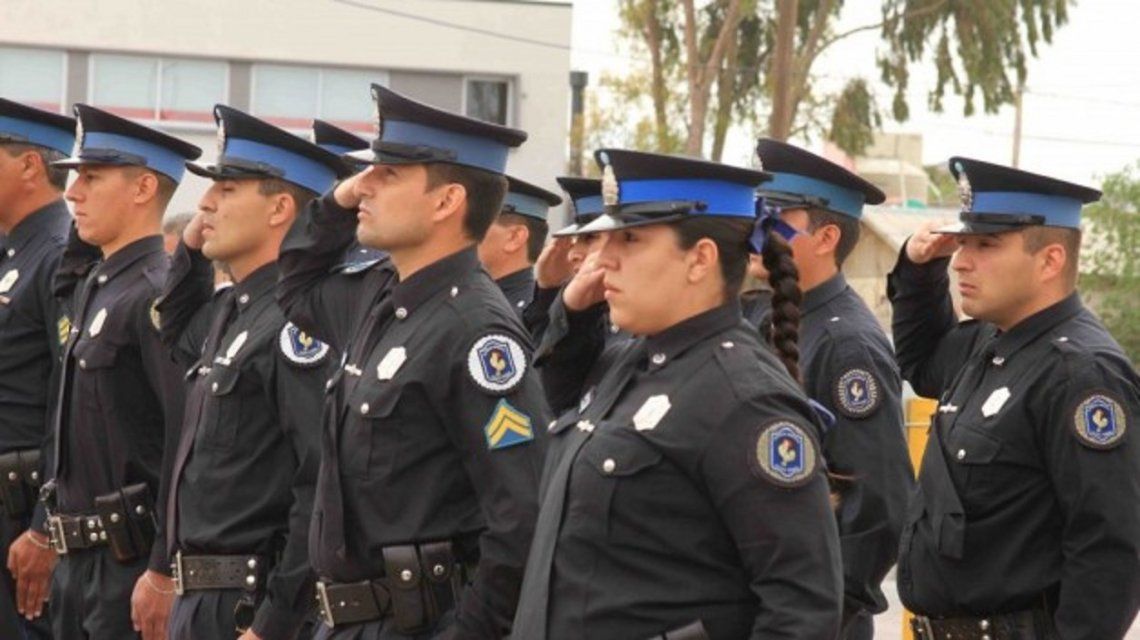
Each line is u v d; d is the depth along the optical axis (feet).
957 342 28.09
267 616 25.88
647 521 18.90
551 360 21.45
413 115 23.49
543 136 156.15
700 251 19.25
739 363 19.01
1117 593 23.89
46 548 33.55
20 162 35.06
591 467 19.19
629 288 19.34
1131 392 24.39
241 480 27.07
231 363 27.20
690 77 142.31
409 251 23.71
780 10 126.62
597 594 18.93
